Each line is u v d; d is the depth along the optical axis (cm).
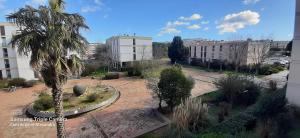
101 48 4266
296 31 991
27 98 1841
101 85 2209
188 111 814
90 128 1094
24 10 645
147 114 1262
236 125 778
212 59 3978
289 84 1047
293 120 821
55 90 777
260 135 709
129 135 973
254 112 911
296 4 973
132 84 2344
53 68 737
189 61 4572
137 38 4088
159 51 4769
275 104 962
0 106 1581
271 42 3534
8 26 2797
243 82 1336
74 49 768
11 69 2889
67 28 696
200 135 675
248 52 3158
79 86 1705
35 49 682
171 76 1169
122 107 1446
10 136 1032
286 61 3472
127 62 3841
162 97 1225
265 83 1956
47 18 676
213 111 1196
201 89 1925
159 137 861
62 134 832
